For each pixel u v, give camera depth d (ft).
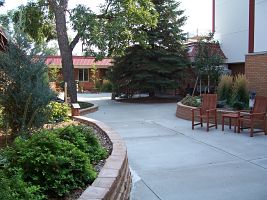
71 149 13.58
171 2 71.26
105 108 57.52
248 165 20.81
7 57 20.88
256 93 41.70
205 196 15.79
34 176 11.64
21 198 9.50
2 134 22.29
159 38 70.49
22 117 20.85
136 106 60.34
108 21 61.77
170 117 43.98
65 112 30.22
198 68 66.28
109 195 11.21
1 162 12.02
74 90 59.16
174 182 17.84
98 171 14.21
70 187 12.01
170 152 24.38
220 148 25.39
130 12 61.46
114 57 71.51
